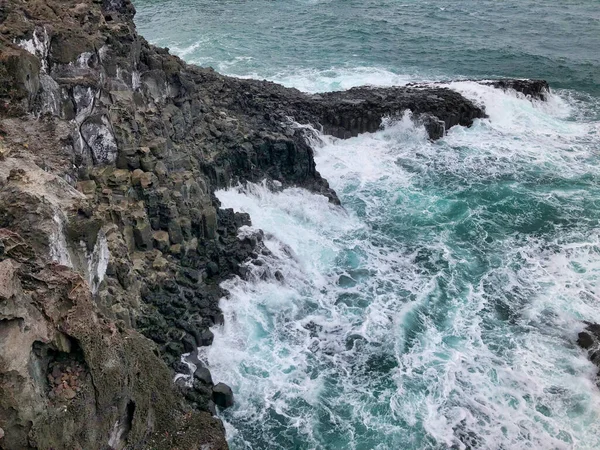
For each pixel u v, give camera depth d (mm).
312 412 25359
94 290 22094
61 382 16719
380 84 59031
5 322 15203
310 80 59781
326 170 43031
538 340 28953
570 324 29797
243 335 28531
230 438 24109
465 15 86312
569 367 27516
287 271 32500
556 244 36094
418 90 52156
